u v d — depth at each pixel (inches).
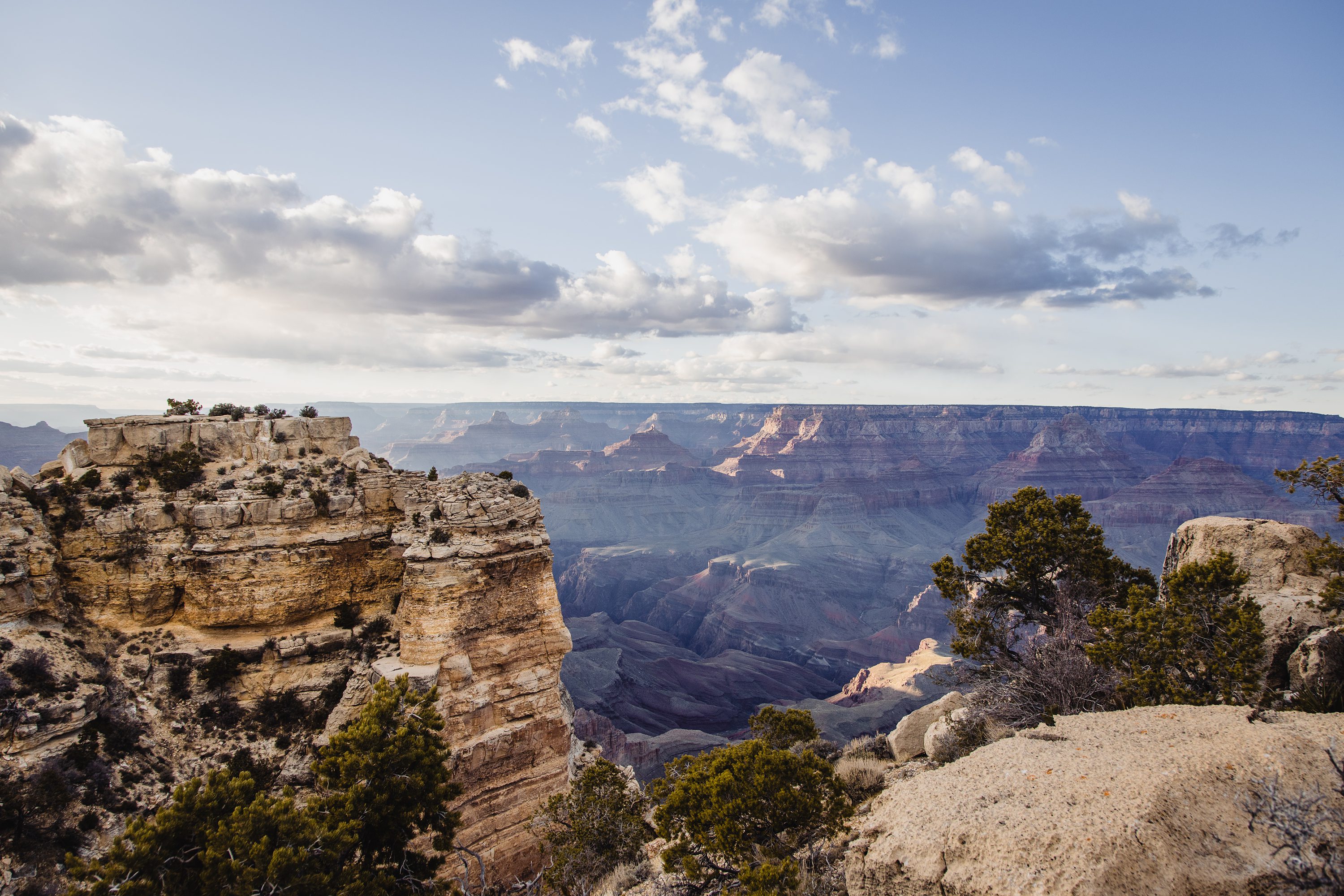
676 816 692.7
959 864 423.8
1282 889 350.0
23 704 805.2
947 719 946.1
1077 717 599.2
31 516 933.8
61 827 772.6
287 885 583.5
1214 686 673.6
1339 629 620.7
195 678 965.8
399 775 729.0
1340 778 394.9
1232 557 732.0
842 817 650.8
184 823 609.0
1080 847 390.6
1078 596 939.3
